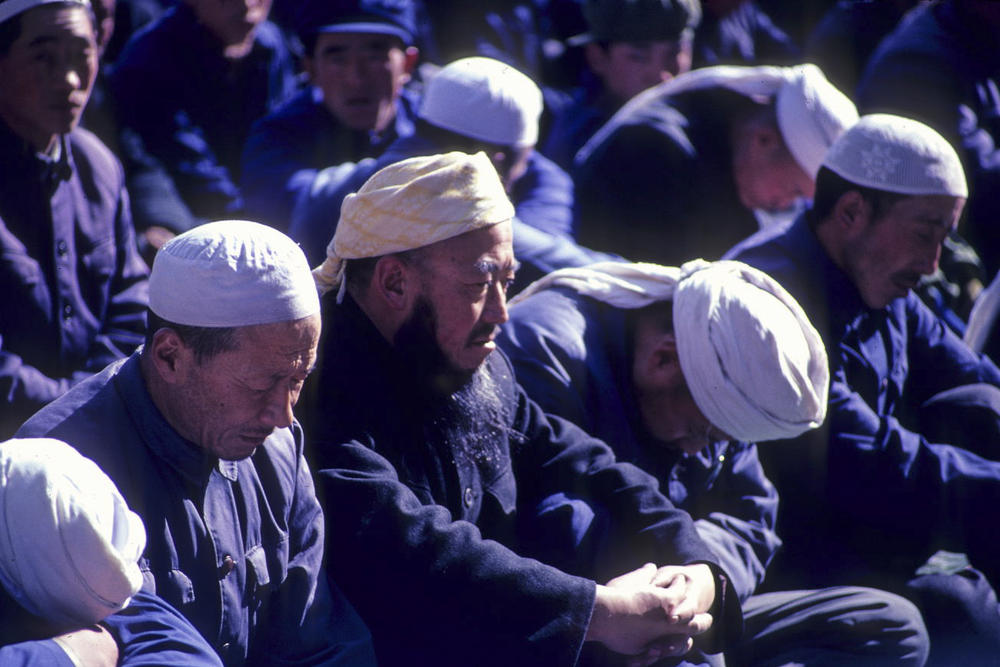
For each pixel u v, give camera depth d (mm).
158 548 5090
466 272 6082
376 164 9133
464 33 14344
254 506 5402
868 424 8047
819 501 8141
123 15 11844
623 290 7184
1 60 7496
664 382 7035
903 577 8195
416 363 6215
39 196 7727
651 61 12016
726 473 7590
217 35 11227
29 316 7621
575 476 6680
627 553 6598
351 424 6098
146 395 5145
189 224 10039
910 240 8156
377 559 5859
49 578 4516
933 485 8055
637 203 10406
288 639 5527
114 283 8234
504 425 6520
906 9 14656
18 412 7227
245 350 4988
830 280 8297
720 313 6789
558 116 14086
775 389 6738
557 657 5836
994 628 8086
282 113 10852
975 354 9359
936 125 12648
